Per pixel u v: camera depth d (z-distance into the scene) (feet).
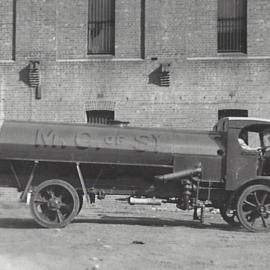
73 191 39.22
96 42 63.93
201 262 27.22
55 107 63.41
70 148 39.29
